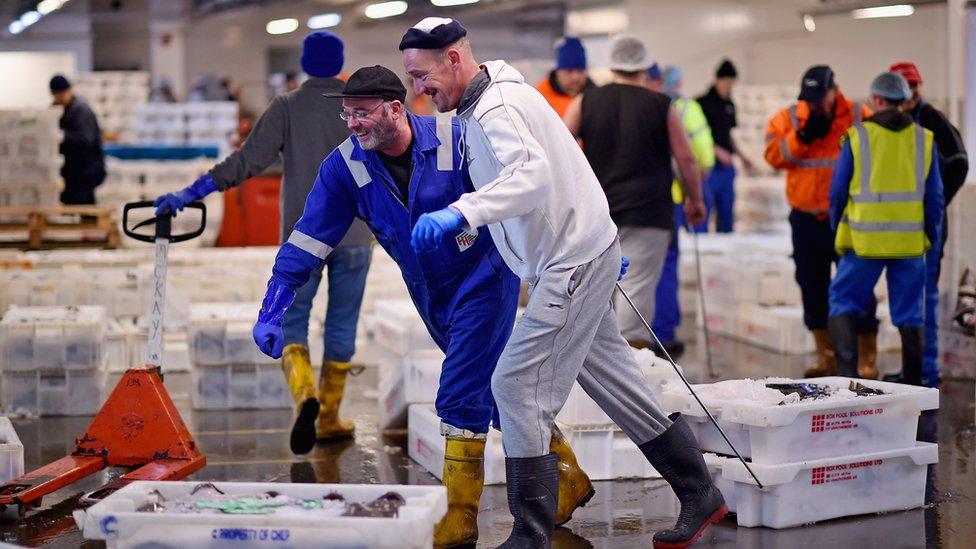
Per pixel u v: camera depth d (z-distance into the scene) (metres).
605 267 4.04
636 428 4.39
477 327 4.32
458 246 4.25
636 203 7.37
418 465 5.78
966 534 4.64
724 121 13.28
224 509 3.83
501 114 3.85
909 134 6.97
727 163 13.31
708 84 20.58
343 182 4.43
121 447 5.16
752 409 4.66
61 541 4.57
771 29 19.91
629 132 7.38
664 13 20.50
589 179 4.07
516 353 3.99
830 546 4.48
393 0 24.61
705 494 4.43
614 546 4.51
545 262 4.00
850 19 18.27
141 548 3.73
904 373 7.31
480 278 4.31
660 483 5.46
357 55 30.70
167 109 15.73
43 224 10.13
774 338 9.15
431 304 4.45
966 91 7.70
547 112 3.97
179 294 8.27
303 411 5.60
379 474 5.62
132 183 12.47
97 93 19.34
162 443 5.14
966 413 6.83
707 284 10.28
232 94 22.42
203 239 11.48
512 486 4.08
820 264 7.83
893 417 4.95
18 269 8.69
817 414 4.75
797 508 4.74
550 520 4.09
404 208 4.35
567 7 23.59
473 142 3.99
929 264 7.45
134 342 8.09
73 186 11.34
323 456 5.97
